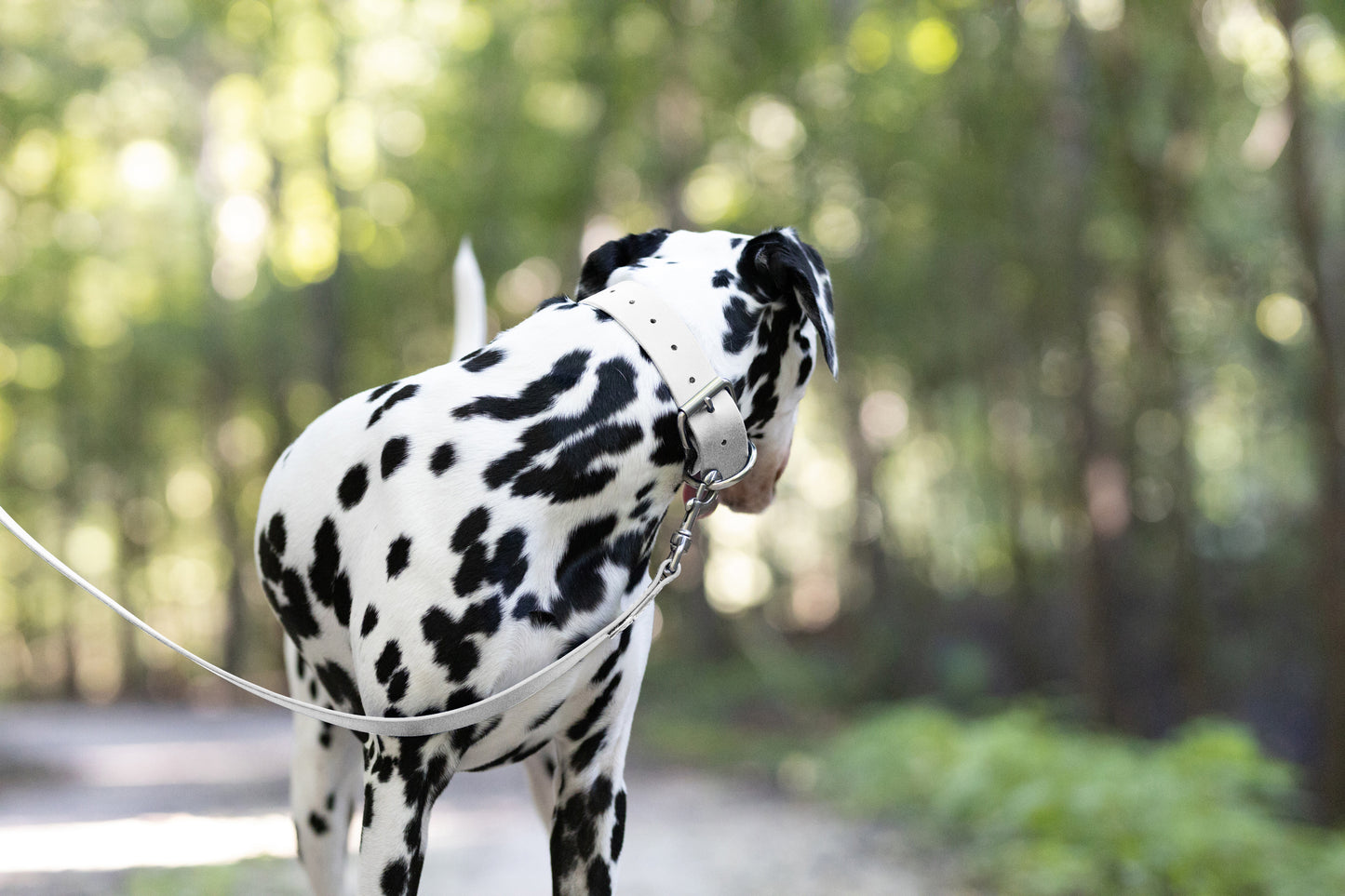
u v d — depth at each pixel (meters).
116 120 19.91
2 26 14.49
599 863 2.03
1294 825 7.47
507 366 1.92
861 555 17.11
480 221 15.42
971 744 6.67
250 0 17.34
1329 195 11.44
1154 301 11.08
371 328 20.36
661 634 19.00
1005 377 14.32
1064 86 10.40
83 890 4.63
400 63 18.02
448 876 5.12
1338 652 8.59
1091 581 11.18
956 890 4.99
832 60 12.45
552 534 1.85
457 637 1.78
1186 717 11.50
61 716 17.38
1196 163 10.55
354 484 1.91
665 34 13.79
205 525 30.30
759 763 9.44
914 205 11.99
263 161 20.56
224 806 7.60
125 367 24.00
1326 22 9.66
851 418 17.41
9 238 19.61
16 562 28.53
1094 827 5.31
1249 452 16.36
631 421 1.89
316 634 2.03
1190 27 9.58
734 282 2.02
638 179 15.73
